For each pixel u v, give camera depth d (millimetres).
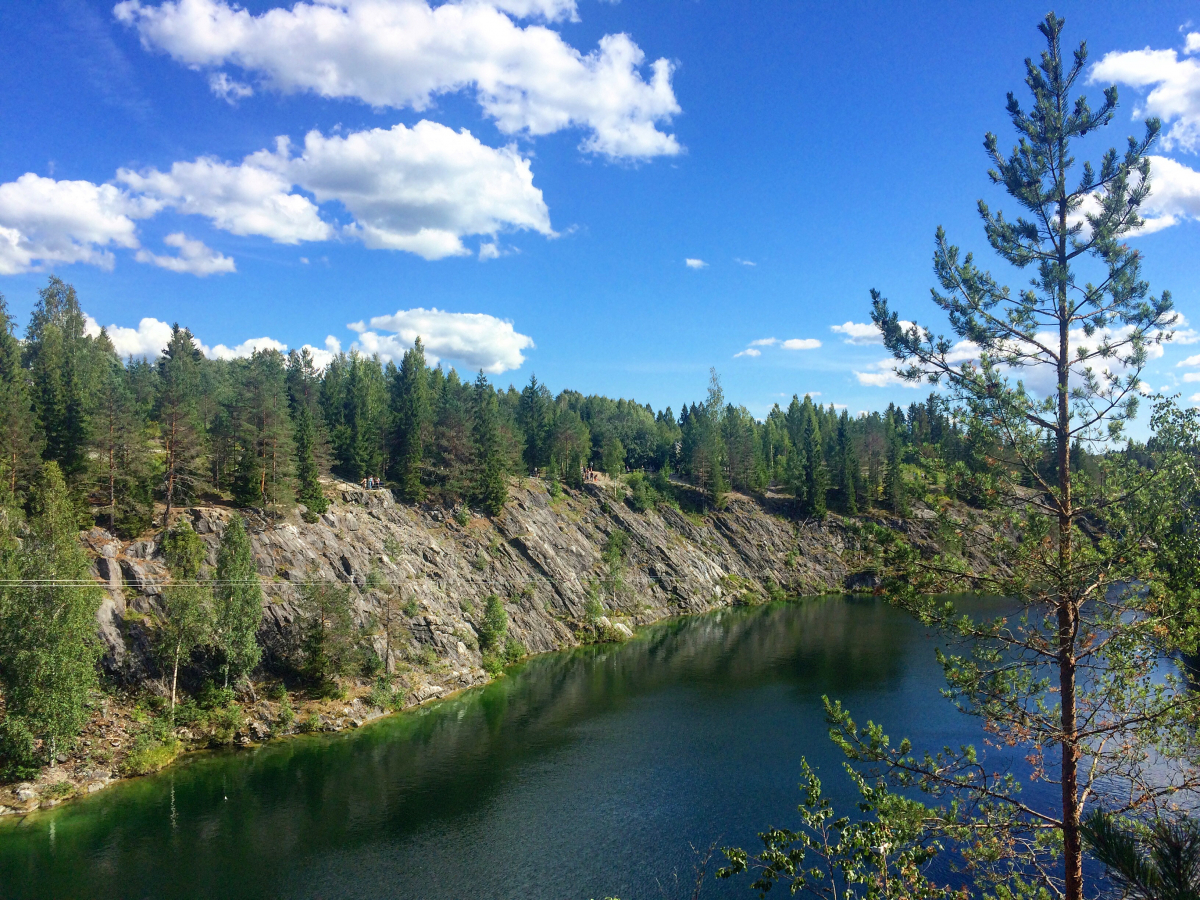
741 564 136500
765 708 67688
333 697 64688
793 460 158625
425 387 136875
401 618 77438
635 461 174250
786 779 51219
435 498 105312
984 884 17922
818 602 127375
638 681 78188
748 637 99938
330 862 40844
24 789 45906
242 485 77125
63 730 47375
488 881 38938
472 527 104125
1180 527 16109
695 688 75000
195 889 38125
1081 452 17734
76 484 65125
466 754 56875
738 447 160625
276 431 78125
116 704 54906
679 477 164000
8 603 46469
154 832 44062
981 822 16828
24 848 41750
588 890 37969
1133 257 17203
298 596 70062
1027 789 41094
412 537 93375
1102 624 16391
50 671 46500
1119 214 17562
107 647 56156
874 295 19594
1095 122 17766
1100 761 16875
